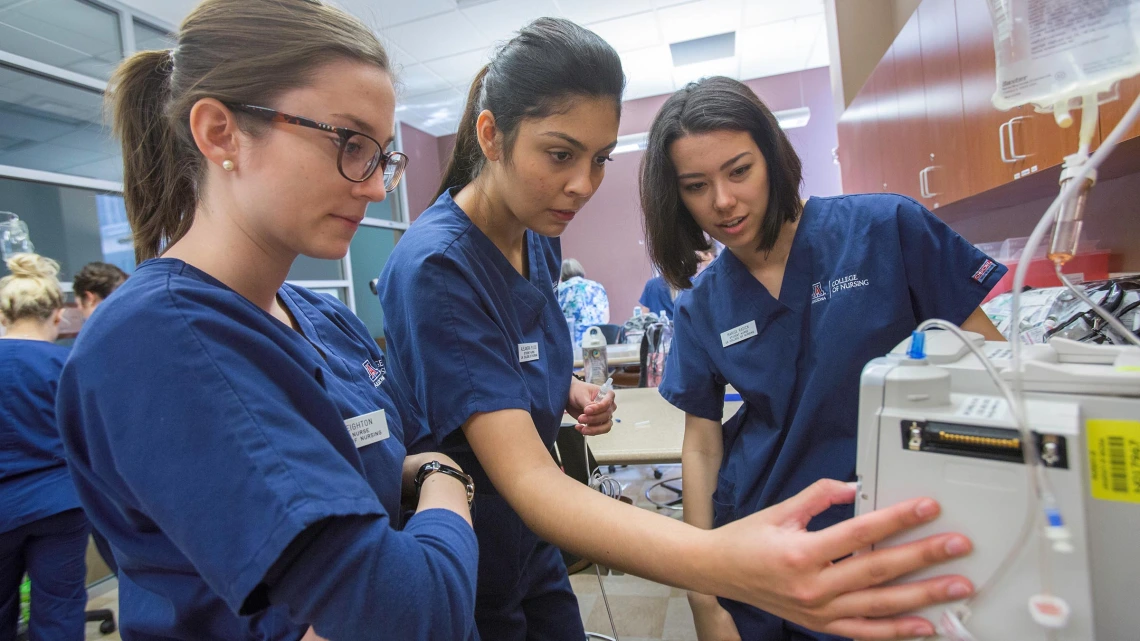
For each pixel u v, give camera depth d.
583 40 0.81
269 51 0.53
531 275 1.18
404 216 6.25
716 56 5.06
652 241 1.15
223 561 0.44
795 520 0.52
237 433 0.46
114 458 0.46
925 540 0.45
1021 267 0.45
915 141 2.51
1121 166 1.56
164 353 0.46
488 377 0.85
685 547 0.58
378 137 0.58
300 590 0.47
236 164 0.55
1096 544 0.42
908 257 1.03
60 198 2.99
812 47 5.04
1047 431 0.41
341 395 0.69
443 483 0.73
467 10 3.99
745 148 0.97
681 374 1.22
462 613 0.54
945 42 2.12
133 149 0.65
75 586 1.94
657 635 2.10
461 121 1.08
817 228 1.08
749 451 1.12
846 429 1.02
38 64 2.90
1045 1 0.47
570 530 0.69
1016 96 0.50
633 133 5.84
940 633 0.44
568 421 2.01
